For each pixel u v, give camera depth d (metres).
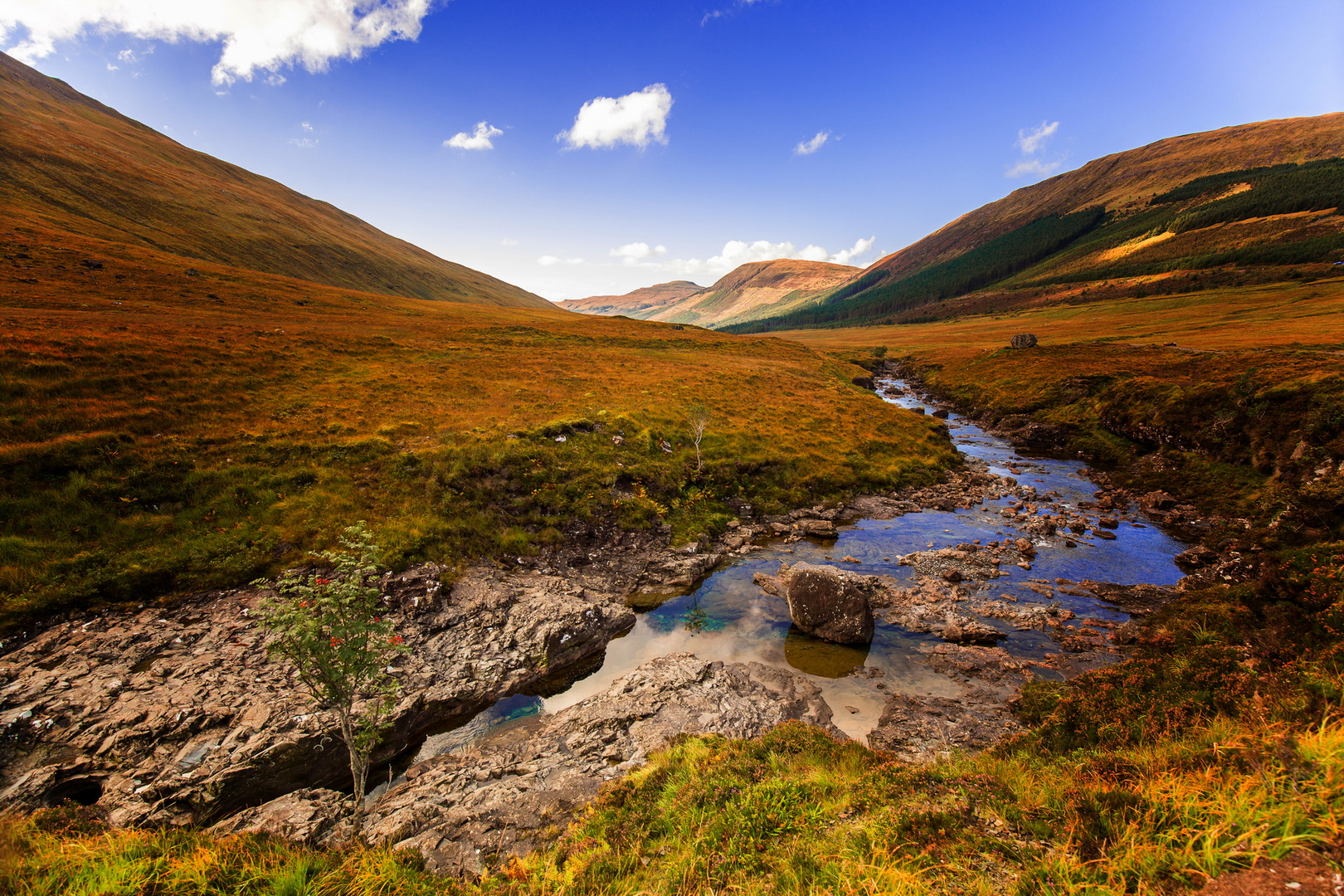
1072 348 79.94
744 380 59.16
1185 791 5.79
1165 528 30.23
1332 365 38.53
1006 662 18.30
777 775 9.41
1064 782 7.68
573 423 35.00
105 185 100.56
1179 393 42.88
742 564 26.89
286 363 40.88
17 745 11.88
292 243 131.12
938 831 6.40
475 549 23.22
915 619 21.36
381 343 53.88
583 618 19.70
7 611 15.33
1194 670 11.28
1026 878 5.35
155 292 58.22
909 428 49.31
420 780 12.43
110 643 15.31
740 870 6.61
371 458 27.30
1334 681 8.02
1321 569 11.95
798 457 38.81
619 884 6.91
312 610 10.07
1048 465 44.56
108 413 25.89
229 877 6.86
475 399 40.34
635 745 13.55
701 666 17.70
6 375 26.47
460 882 8.16
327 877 7.18
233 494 22.44
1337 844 4.36
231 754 12.23
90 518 19.41
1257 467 32.56
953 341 137.25
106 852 7.07
